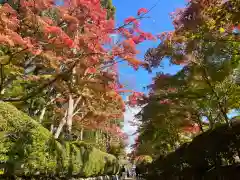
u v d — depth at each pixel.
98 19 11.38
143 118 15.37
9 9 8.96
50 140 10.56
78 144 15.58
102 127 24.44
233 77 10.89
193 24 9.06
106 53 10.98
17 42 8.71
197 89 11.69
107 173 24.48
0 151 7.88
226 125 10.42
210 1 8.28
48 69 14.14
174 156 15.47
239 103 11.55
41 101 18.05
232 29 9.05
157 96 13.74
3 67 10.17
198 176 11.71
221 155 10.20
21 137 8.62
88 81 11.07
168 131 19.56
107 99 14.38
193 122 15.70
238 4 7.61
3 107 8.43
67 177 13.31
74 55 10.78
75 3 11.27
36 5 10.55
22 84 13.74
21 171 8.66
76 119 20.16
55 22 11.30
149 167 25.38
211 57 9.75
